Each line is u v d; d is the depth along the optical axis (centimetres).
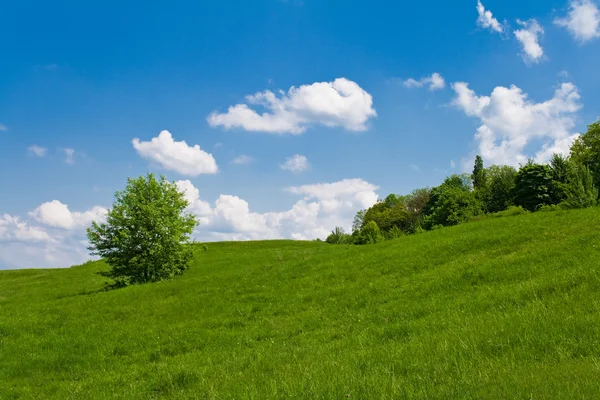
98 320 2234
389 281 2209
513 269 1844
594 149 7494
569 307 1053
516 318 1035
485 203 9300
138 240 3644
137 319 2217
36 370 1581
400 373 777
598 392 522
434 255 2530
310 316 1888
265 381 859
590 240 1962
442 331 1145
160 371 1311
